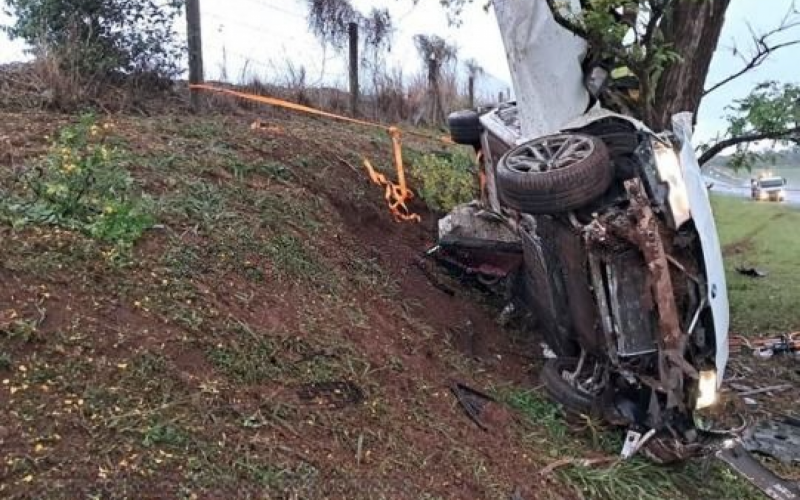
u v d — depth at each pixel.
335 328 4.24
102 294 3.56
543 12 4.84
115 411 2.97
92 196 4.26
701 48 6.23
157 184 4.88
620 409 4.45
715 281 4.20
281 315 4.08
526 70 4.95
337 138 8.06
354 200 6.30
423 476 3.42
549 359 5.19
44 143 5.17
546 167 4.13
